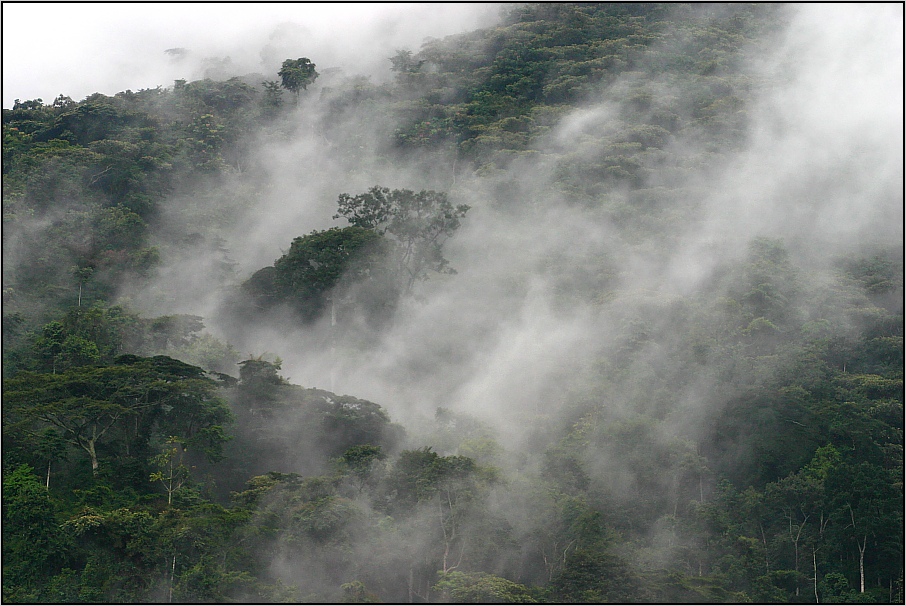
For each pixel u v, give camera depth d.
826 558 107.88
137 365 116.19
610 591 94.94
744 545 107.69
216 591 92.44
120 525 98.25
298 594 93.81
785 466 120.56
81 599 93.38
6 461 105.38
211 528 97.81
